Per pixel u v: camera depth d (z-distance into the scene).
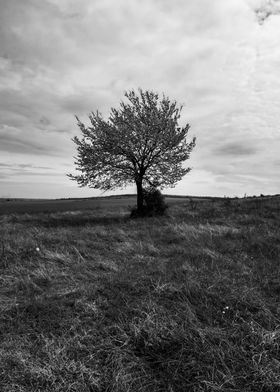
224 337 3.63
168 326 3.93
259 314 4.21
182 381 2.96
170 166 19.38
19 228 13.03
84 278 5.80
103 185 19.69
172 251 7.77
